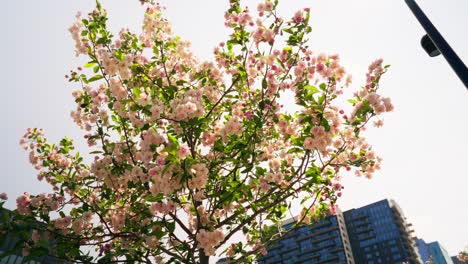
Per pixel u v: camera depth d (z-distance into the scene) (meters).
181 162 4.17
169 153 4.09
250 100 6.03
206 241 4.65
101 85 6.66
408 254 97.56
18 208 5.61
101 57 5.33
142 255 5.31
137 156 5.56
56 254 5.20
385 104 5.07
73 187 5.92
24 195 5.75
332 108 5.63
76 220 5.38
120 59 5.39
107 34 6.00
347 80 5.62
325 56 5.55
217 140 5.63
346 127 5.84
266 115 5.78
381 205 106.19
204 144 6.23
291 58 5.85
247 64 6.45
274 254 101.94
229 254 6.71
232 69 6.50
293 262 97.31
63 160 6.98
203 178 4.37
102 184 6.31
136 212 5.71
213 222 5.48
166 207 4.93
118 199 6.41
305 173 5.52
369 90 5.53
